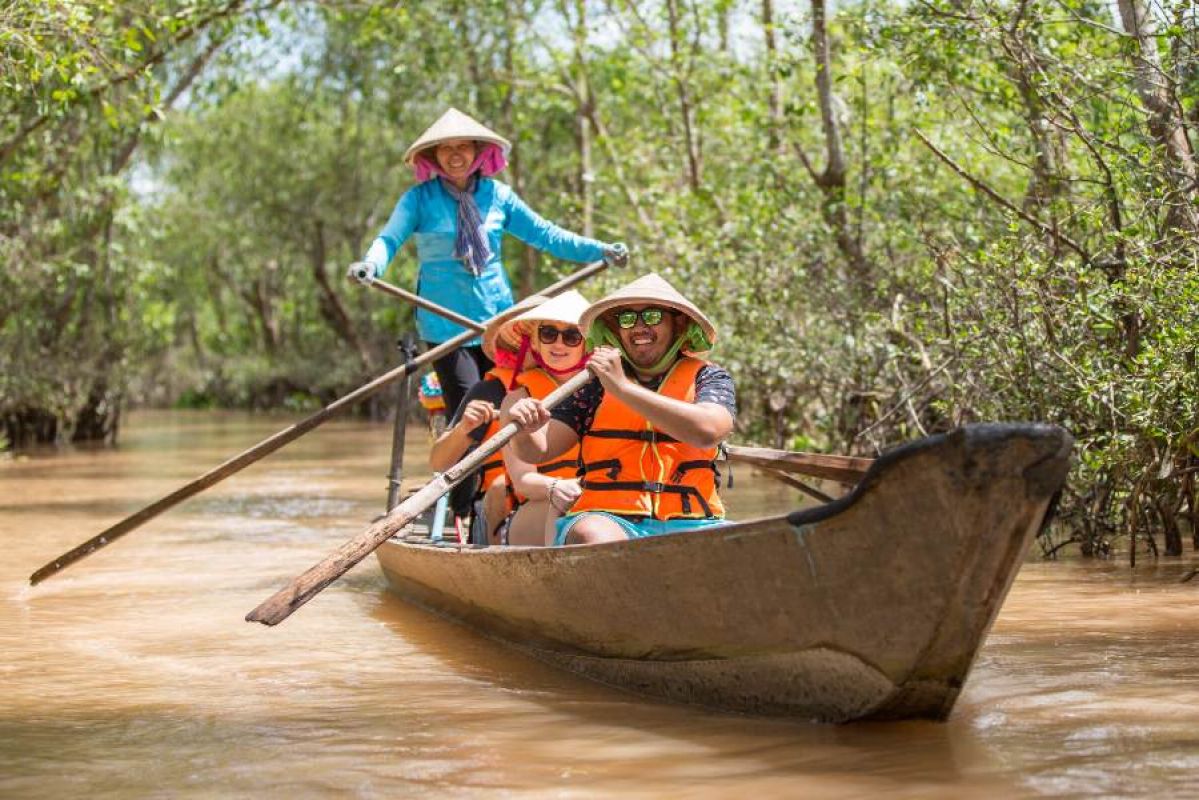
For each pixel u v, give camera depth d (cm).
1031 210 885
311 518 1045
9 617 633
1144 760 366
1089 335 746
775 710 423
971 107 952
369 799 351
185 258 3775
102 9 1120
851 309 1027
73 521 1049
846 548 379
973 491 352
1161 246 736
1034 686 448
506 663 526
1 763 387
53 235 1895
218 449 2039
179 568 788
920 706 401
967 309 841
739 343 1151
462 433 587
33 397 2086
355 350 3456
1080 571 677
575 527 491
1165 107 782
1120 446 681
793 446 1132
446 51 1978
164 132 1891
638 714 438
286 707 454
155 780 370
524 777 368
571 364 578
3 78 1073
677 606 429
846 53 1083
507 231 761
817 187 1178
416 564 622
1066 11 897
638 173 1680
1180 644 508
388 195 3131
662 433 503
